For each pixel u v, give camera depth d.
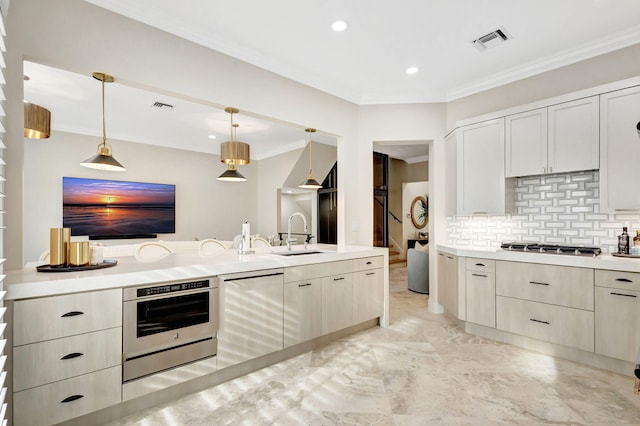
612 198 2.70
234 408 2.05
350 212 4.03
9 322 1.61
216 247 3.42
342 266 3.21
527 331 2.93
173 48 2.58
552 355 2.83
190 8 2.43
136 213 6.12
